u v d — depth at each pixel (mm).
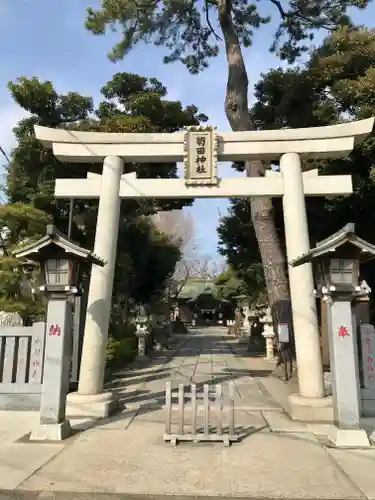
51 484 4379
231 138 8742
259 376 11945
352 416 5762
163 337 22500
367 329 7496
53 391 6102
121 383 10836
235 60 12961
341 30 14047
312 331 7715
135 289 21891
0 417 7223
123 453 5340
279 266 11805
